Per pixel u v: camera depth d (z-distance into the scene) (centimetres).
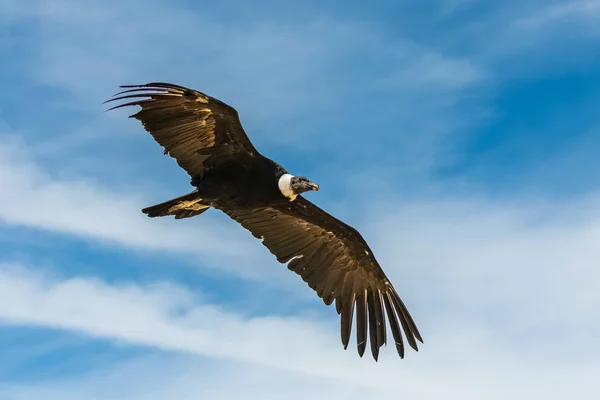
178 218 1831
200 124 1678
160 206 1783
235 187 1772
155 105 1625
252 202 1808
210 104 1628
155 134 1673
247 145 1733
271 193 1794
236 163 1761
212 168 1761
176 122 1666
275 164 1803
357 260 1995
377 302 2005
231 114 1652
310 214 1939
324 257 1997
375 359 1961
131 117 1639
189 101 1620
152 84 1566
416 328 1992
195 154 1731
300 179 1783
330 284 1995
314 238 1988
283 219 1947
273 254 1975
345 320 1983
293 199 1816
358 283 2009
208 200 1797
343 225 1950
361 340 1970
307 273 1988
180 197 1777
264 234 1958
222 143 1720
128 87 1570
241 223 1938
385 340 1980
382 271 1991
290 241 1978
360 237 1961
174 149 1711
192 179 1772
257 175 1773
